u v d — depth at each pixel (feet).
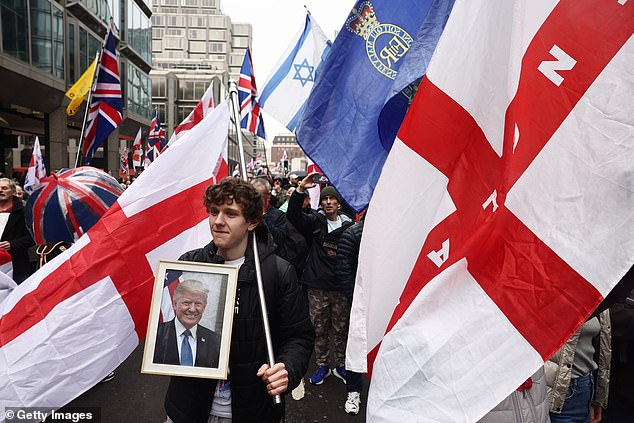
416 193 6.29
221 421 6.80
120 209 8.09
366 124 9.17
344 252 12.80
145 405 13.17
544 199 4.84
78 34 77.82
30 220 11.59
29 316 7.47
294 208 15.33
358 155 9.12
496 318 4.94
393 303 6.53
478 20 5.96
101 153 117.60
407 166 6.36
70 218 11.36
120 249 7.99
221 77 192.44
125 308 7.96
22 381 7.21
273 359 6.32
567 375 7.92
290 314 7.07
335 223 15.11
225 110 9.33
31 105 68.80
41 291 7.57
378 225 6.57
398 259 6.43
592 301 4.48
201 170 8.95
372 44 9.18
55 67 69.92
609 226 4.46
